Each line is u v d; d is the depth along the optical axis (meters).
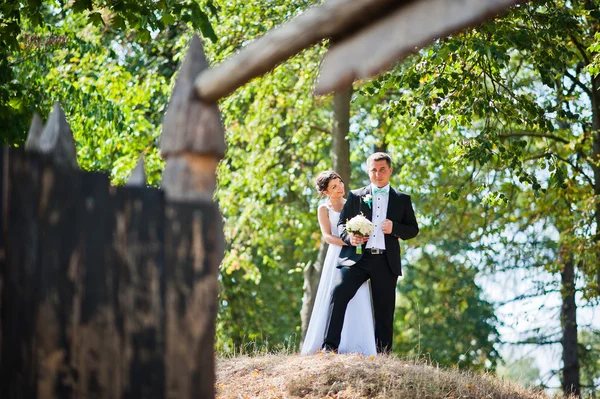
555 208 15.25
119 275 2.65
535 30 9.82
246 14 14.73
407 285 22.94
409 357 7.81
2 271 2.56
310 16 2.57
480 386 7.03
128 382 2.63
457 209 16.36
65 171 2.62
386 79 9.79
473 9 2.34
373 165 8.12
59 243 2.60
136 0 7.48
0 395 2.55
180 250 2.72
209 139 2.86
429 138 16.12
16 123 7.89
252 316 19.48
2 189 2.57
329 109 18.30
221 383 6.93
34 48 11.03
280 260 19.83
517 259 16.67
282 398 6.43
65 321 2.59
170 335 2.68
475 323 21.69
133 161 15.49
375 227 8.02
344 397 6.41
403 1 2.47
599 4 10.23
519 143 10.03
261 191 15.99
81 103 12.23
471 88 9.79
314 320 8.12
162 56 17.94
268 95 16.02
